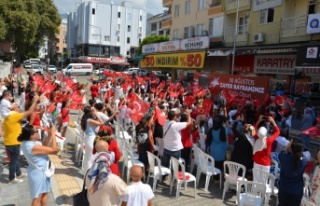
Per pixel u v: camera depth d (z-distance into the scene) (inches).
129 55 3518.7
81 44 3464.6
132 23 3506.4
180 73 1459.2
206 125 474.6
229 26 1221.1
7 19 1350.9
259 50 890.1
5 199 283.1
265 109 511.8
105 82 1002.1
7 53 1764.3
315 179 252.8
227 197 329.7
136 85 942.4
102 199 185.9
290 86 903.7
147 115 396.8
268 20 1007.0
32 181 219.5
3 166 358.9
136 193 188.1
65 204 275.3
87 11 3353.8
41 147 218.5
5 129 311.7
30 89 510.6
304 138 541.3
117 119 572.7
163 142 356.5
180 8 1603.1
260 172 302.5
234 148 354.0
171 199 318.3
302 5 910.4
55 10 1852.9
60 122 496.4
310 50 735.1
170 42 1336.1
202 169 353.1
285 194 241.1
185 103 584.1
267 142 307.9
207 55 1084.5
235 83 619.8
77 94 576.4
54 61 3890.3
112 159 227.3
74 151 457.1
